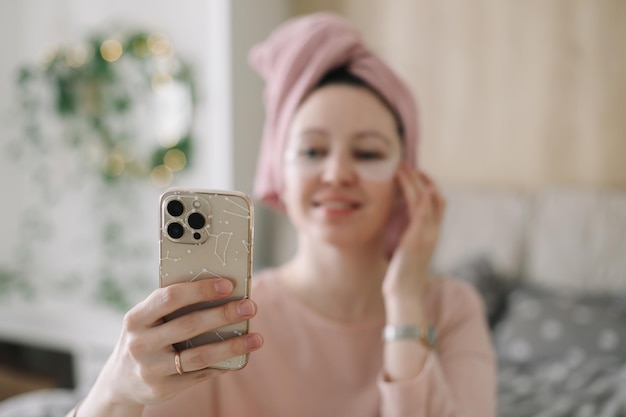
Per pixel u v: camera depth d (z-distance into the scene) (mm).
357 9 2578
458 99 2436
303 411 740
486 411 755
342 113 730
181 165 2406
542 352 1722
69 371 2580
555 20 2246
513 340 1783
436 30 2447
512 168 2365
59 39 2654
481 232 2166
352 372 756
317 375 755
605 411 1354
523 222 2137
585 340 1698
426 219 767
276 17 2521
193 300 458
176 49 2424
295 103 756
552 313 1809
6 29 2754
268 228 2469
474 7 2373
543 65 2281
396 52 2529
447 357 798
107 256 2674
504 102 2357
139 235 2592
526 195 2199
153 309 455
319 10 2627
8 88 2785
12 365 2596
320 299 781
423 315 732
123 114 2533
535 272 2088
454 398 745
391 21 2523
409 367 691
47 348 2621
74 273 2762
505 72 2346
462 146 2443
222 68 2248
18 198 2846
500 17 2332
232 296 490
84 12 2596
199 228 490
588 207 2055
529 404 1406
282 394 740
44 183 2773
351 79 764
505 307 1991
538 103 2301
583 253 2018
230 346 465
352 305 783
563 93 2262
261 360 744
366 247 767
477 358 798
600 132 2221
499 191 2254
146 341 458
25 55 2740
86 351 2316
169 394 481
